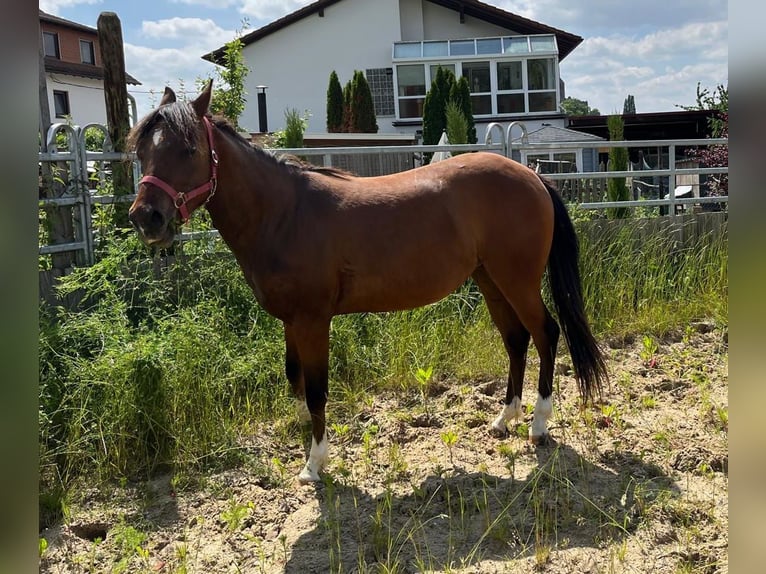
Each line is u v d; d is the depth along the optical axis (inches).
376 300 138.6
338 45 957.2
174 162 116.6
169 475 145.0
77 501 133.6
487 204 143.2
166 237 117.9
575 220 252.8
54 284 190.5
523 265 145.0
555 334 148.9
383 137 683.4
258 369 176.2
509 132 269.9
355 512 119.0
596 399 169.3
